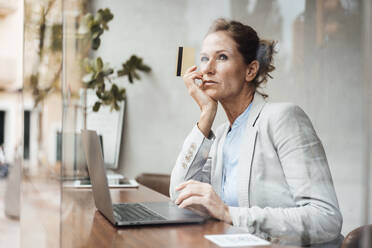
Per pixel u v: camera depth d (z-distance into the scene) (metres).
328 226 1.02
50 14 1.24
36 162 1.30
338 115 1.05
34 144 1.30
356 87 1.05
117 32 2.00
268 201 1.16
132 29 2.01
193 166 1.22
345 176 1.03
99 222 0.92
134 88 2.05
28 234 1.27
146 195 1.33
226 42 1.32
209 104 1.29
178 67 1.39
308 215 1.06
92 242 0.76
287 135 1.17
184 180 1.21
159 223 0.89
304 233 1.06
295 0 1.20
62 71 1.19
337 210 1.05
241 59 1.28
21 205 1.29
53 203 1.21
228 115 1.29
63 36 1.20
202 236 0.79
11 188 3.43
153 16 1.98
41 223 1.25
